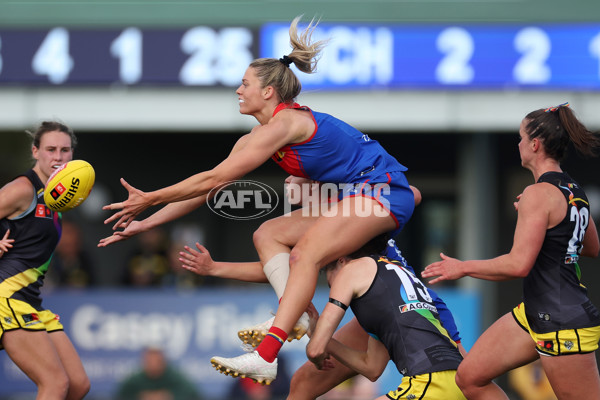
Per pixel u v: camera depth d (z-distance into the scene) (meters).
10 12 32.34
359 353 15.90
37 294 17.67
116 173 40.50
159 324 31.58
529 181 39.66
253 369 14.63
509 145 39.75
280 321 14.83
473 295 31.55
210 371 31.36
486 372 15.70
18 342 16.72
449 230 40.81
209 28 32.06
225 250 40.19
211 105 33.00
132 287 34.50
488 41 31.77
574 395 15.39
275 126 15.24
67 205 16.41
